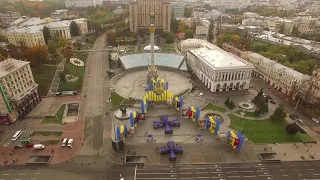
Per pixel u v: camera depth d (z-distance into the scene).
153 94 160.25
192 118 145.62
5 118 137.25
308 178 105.62
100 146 123.19
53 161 112.62
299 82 170.75
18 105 142.38
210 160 114.75
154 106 162.62
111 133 133.88
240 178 105.12
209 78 189.38
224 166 111.31
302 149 123.38
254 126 141.75
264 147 124.00
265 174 107.38
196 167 110.50
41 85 181.38
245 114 154.38
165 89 164.12
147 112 155.25
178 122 140.00
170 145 119.56
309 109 156.88
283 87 187.50
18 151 118.44
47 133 132.50
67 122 143.75
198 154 118.50
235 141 118.56
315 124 145.50
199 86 197.00
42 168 108.56
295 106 166.25
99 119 147.50
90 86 192.75
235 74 183.62
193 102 169.25
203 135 132.88
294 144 126.56
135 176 105.19
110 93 181.38
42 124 140.62
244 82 188.88
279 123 145.25
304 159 116.44
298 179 105.06
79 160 113.62
